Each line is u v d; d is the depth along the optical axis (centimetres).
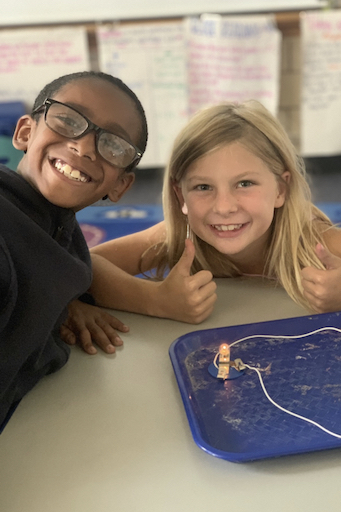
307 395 55
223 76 275
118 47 272
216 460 47
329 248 94
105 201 77
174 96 281
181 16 273
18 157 252
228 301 84
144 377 62
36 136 65
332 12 264
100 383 61
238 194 84
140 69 276
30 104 282
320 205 244
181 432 51
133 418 54
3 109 275
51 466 48
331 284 76
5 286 53
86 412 56
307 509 41
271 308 81
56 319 59
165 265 104
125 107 66
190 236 98
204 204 85
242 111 87
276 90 276
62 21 273
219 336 69
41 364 60
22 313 55
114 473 46
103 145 64
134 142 68
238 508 41
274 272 95
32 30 269
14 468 48
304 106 283
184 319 77
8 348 54
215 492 43
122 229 218
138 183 294
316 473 44
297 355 64
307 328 70
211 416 53
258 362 63
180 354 65
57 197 63
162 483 45
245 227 86
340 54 272
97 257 93
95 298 85
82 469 47
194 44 271
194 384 59
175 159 89
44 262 58
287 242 91
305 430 49
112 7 272
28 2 270
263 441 48
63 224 67
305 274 78
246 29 266
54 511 42
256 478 44
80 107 63
